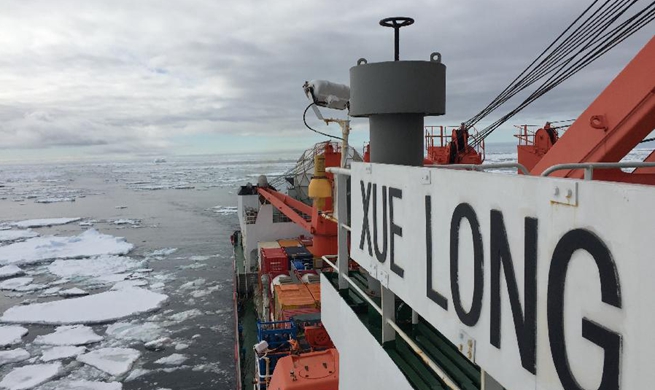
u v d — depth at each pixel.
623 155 5.23
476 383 2.54
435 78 3.26
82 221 70.44
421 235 2.42
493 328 1.78
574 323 1.34
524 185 1.55
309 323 11.29
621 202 1.14
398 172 2.70
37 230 63.50
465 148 10.27
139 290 30.33
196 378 18.55
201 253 43.19
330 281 4.73
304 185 24.16
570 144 5.48
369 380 3.38
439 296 2.24
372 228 3.21
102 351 21.20
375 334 3.33
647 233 1.06
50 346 22.28
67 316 26.28
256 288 23.14
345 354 4.05
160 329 23.81
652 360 1.07
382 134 3.42
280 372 7.49
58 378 18.92
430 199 2.30
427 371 2.71
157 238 52.16
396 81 3.20
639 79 4.64
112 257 42.50
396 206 2.76
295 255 19.31
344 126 6.09
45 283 34.66
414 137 3.41
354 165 3.65
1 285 34.25
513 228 1.62
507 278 1.67
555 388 1.43
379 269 3.09
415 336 3.27
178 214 73.75
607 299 1.20
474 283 1.91
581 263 1.30
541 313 1.48
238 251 28.61
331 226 11.76
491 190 1.75
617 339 1.18
